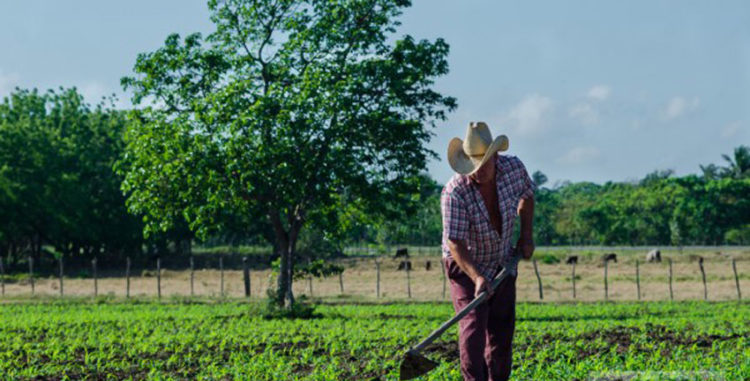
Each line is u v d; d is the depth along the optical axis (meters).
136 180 25.23
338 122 24.00
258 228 39.91
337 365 12.34
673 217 91.38
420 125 24.67
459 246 7.41
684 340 14.42
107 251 71.44
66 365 13.16
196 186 24.39
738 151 110.00
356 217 27.64
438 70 25.14
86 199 62.47
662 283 43.94
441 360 12.43
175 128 24.53
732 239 87.94
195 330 19.45
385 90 24.86
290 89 23.91
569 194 141.38
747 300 31.23
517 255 7.74
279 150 23.22
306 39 24.38
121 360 13.98
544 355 12.22
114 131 66.88
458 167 7.42
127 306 30.12
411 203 26.19
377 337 16.62
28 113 70.25
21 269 64.81
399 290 40.78
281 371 11.70
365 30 24.72
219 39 25.77
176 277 54.69
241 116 22.92
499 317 7.75
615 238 94.56
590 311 25.88
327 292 39.78
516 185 7.61
